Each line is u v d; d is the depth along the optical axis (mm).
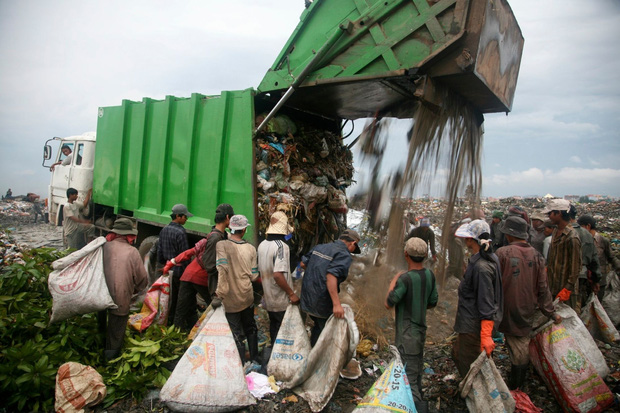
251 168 4352
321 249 3430
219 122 4695
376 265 4781
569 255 3951
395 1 3496
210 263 3635
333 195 5215
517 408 3053
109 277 3350
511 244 3322
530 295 3162
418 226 5492
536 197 16156
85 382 2932
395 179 4398
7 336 3312
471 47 3197
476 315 3018
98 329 3561
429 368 3783
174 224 4379
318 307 3352
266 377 3350
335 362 3023
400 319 3119
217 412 2895
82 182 7414
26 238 10844
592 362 3410
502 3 3568
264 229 4418
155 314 3854
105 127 6844
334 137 5855
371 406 2592
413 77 3490
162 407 3000
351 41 3773
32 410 2883
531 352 3404
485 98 4066
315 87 4086
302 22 4086
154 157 5758
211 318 3146
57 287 3092
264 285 3652
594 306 4395
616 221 12273
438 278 5141
